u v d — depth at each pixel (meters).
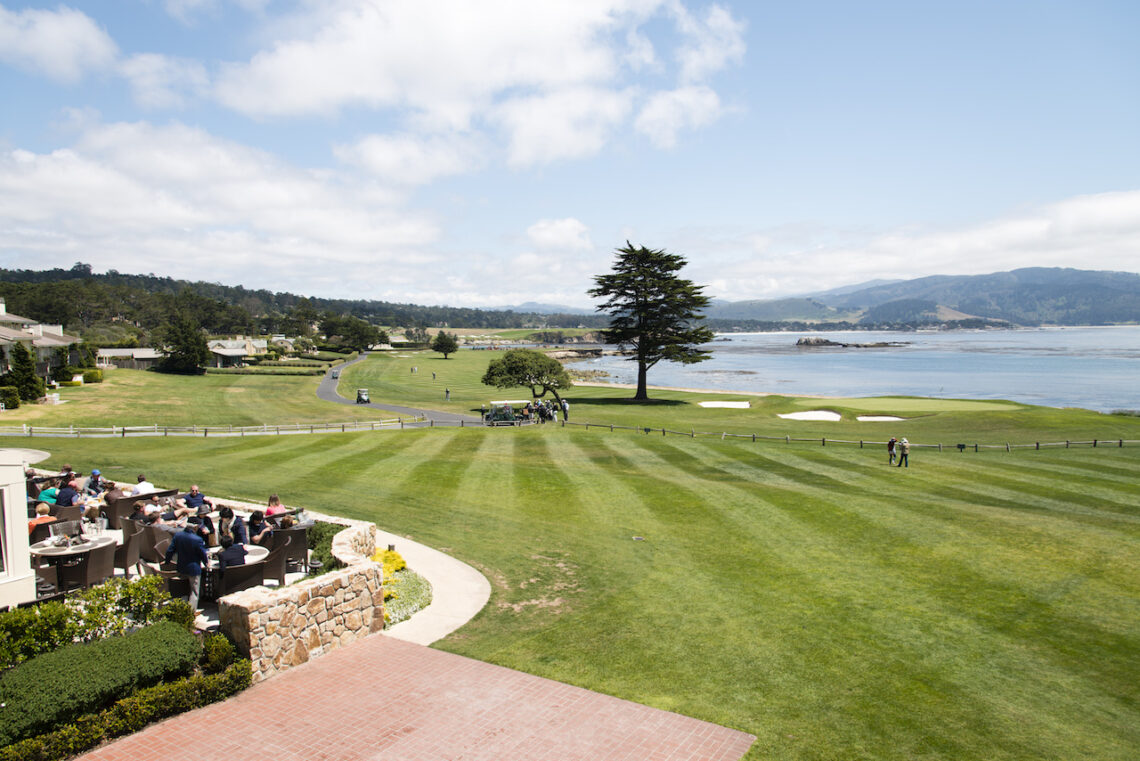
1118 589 15.24
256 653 10.41
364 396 77.62
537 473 29.66
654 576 16.36
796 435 44.06
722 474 29.66
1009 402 61.66
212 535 14.77
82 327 168.75
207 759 8.27
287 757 8.36
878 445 39.09
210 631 11.02
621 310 76.31
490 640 12.49
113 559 13.11
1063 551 17.89
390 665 11.18
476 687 10.42
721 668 11.46
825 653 12.10
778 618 13.73
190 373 108.69
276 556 13.34
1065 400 84.31
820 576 16.27
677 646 12.35
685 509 22.97
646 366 77.75
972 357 191.38
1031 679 11.16
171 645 9.70
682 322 77.38
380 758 8.38
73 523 14.54
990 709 10.18
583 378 125.31
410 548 18.34
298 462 31.77
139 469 29.22
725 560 17.59
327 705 9.73
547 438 42.12
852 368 152.50
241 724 9.14
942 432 44.88
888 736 9.37
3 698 8.02
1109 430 42.00
